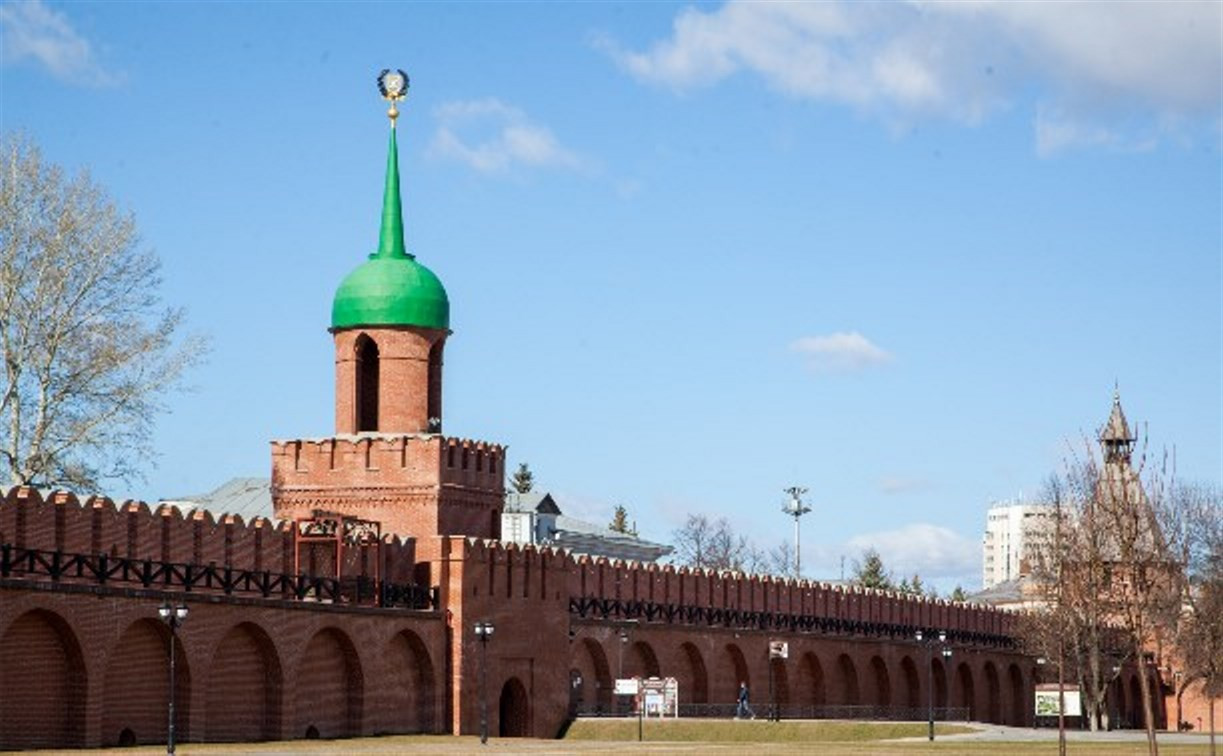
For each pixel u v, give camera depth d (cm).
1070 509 17588
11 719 7631
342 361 10862
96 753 7450
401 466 10619
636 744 9625
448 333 10962
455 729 10219
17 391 10081
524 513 16200
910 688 15450
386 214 11019
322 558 9681
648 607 12238
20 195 10275
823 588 14325
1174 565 10250
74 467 10262
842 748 9206
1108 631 15412
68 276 10269
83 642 7894
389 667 9912
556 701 11044
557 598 11100
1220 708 18375
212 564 8906
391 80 11081
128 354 10400
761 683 13312
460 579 10306
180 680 8462
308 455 10812
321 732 9406
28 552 7812
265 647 9006
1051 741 10875
